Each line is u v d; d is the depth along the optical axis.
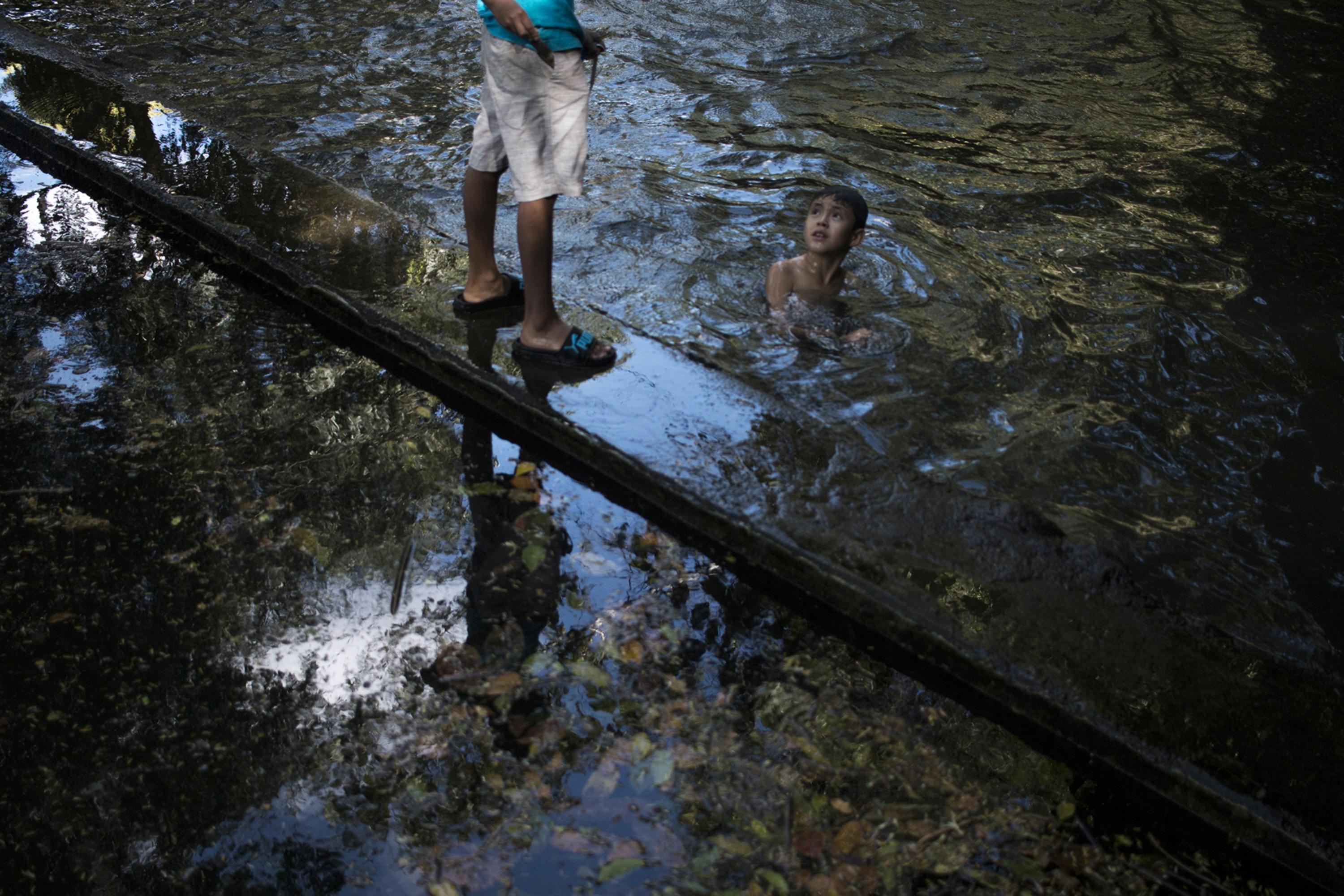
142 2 7.33
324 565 2.95
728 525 2.97
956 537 2.96
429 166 5.08
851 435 3.37
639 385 3.49
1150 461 3.44
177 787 2.34
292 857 2.19
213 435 3.45
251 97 5.84
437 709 2.52
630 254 4.32
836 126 5.84
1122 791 2.44
